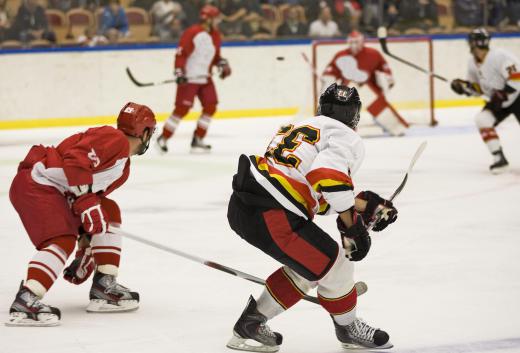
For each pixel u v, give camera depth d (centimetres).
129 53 3891
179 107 2948
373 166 2620
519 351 983
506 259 1458
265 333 992
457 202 2022
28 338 1045
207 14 2978
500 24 4541
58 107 3803
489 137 2434
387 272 1379
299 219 936
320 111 972
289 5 4222
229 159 2822
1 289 1292
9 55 3703
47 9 3862
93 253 1172
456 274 1361
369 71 3378
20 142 3297
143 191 2217
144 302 1219
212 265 1054
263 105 4166
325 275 938
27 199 1091
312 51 3838
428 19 4431
